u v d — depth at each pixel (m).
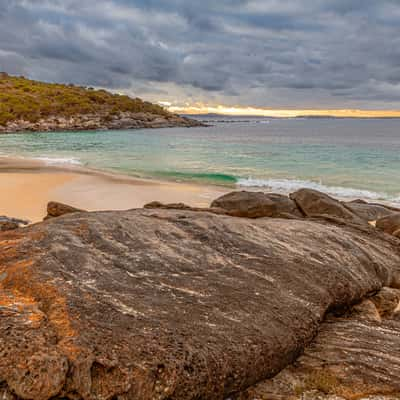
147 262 4.70
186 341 3.42
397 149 41.81
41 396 2.73
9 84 123.69
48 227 5.27
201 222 5.94
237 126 134.00
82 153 38.16
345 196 18.53
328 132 86.62
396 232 9.50
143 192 17.61
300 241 5.96
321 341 4.35
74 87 136.75
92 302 3.71
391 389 3.56
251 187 20.30
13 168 25.05
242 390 3.54
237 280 4.63
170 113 132.25
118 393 2.93
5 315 3.32
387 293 5.83
